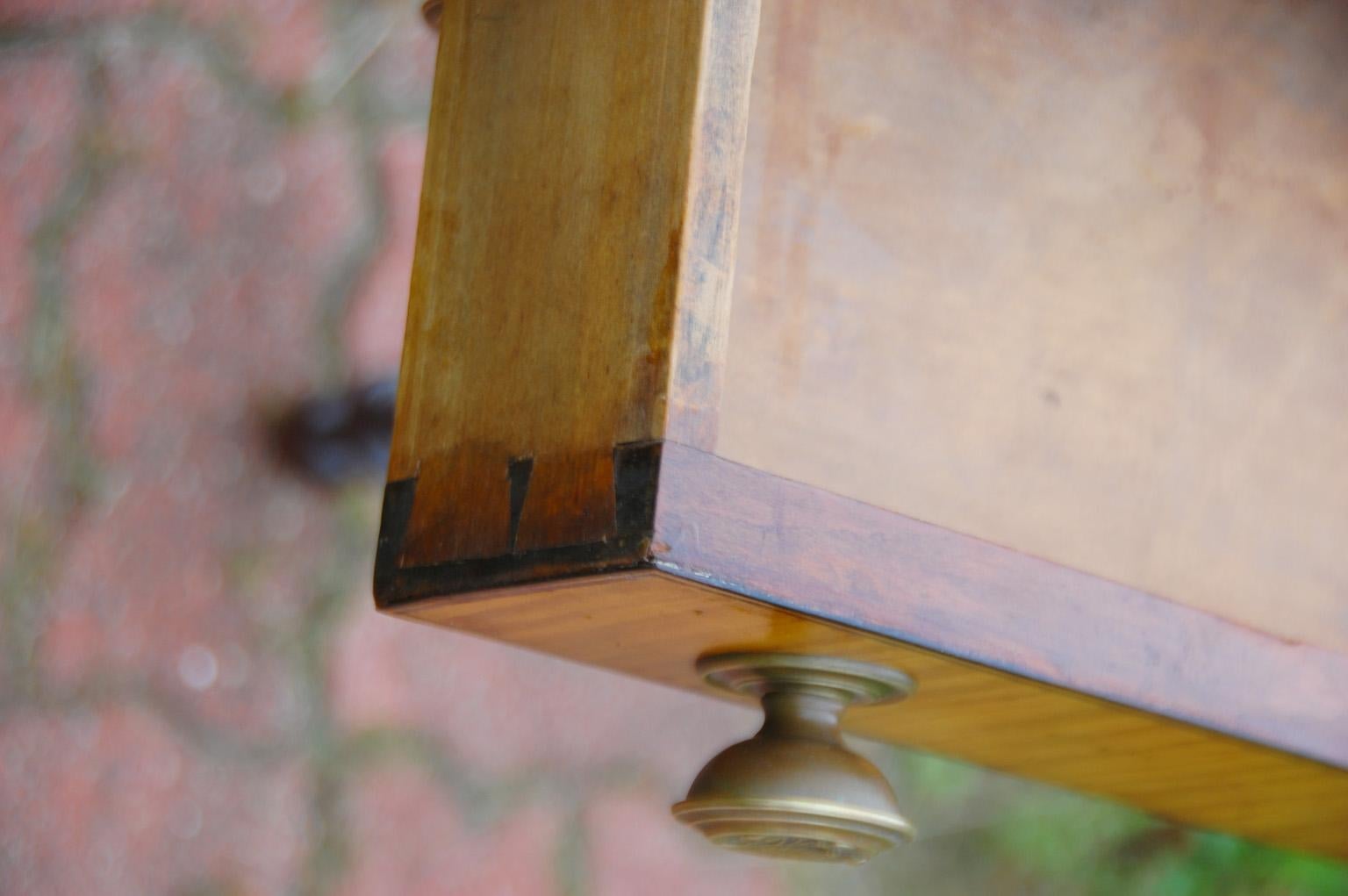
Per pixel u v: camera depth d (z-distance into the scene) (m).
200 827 1.02
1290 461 0.84
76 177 1.05
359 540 1.10
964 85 0.82
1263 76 0.85
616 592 0.79
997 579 0.81
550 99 0.81
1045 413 0.82
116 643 1.02
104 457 1.03
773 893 1.21
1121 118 0.83
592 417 0.79
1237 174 0.84
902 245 0.81
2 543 1.01
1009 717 0.84
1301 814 0.88
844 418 0.80
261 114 1.11
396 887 1.06
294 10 1.14
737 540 0.79
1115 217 0.83
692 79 0.79
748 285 0.80
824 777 0.81
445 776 1.10
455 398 0.81
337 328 1.10
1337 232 0.85
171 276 1.07
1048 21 0.83
